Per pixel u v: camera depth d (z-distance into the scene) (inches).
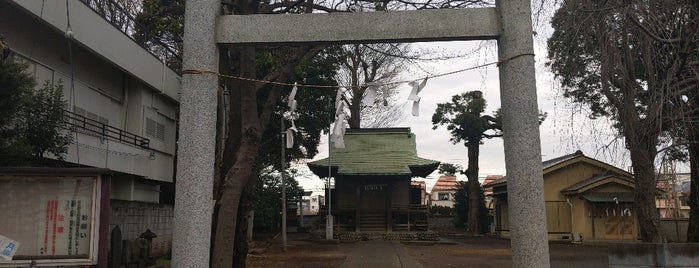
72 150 516.1
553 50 324.8
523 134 229.1
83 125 561.0
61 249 249.3
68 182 254.2
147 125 741.3
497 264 714.2
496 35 238.1
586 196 1167.6
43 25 499.5
